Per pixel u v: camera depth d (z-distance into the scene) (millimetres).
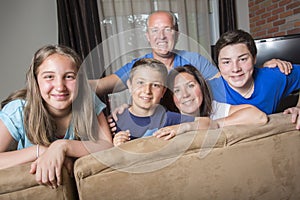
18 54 2770
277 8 2939
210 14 3330
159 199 645
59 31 2729
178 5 3057
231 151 665
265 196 743
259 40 2127
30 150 697
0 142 769
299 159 742
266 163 708
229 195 702
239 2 3365
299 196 785
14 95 856
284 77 1188
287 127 709
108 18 2910
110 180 599
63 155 626
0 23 2703
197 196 675
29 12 2758
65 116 776
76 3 2703
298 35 2072
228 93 1115
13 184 576
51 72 675
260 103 1148
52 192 606
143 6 2986
